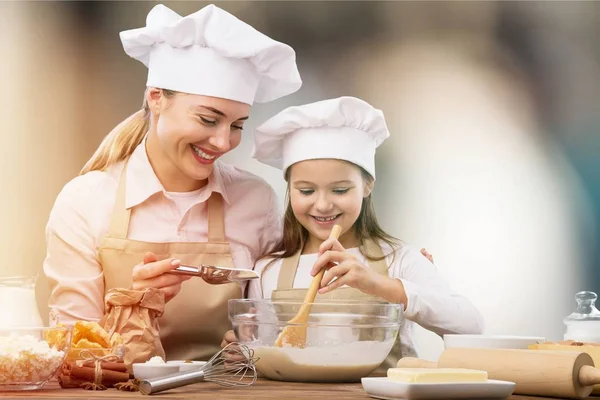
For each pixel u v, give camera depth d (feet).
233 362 6.68
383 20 15.06
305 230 9.34
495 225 15.02
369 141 9.10
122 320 6.74
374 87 15.06
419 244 14.96
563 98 15.26
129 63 14.84
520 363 5.50
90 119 14.79
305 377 6.23
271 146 9.35
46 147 14.67
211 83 8.08
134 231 8.84
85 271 8.76
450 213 15.02
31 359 5.51
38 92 14.67
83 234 8.80
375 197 14.93
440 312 8.23
